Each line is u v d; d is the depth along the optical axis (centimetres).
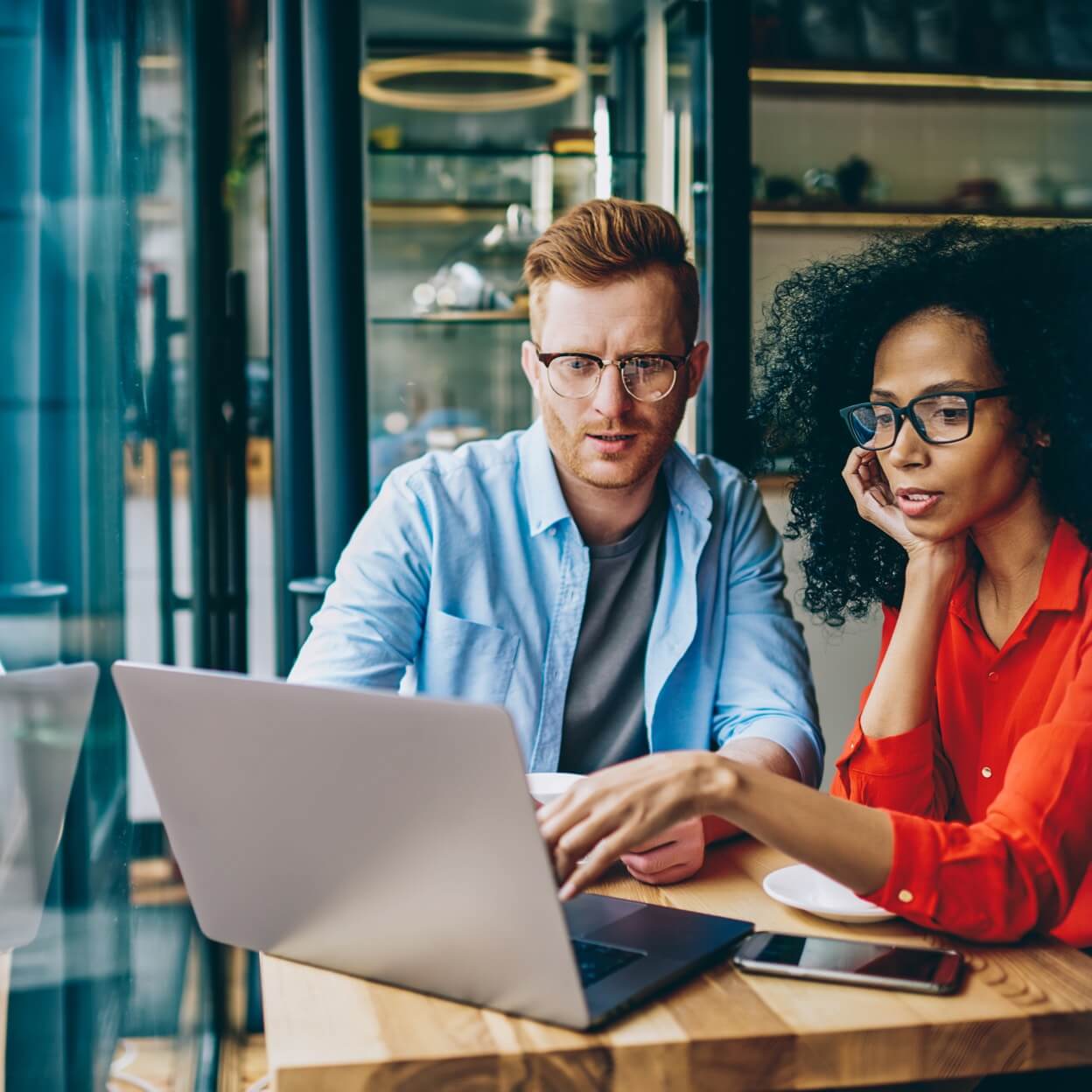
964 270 137
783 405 163
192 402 228
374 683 154
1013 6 313
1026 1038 83
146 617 204
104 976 174
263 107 234
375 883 87
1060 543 130
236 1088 201
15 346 163
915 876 96
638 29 283
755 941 95
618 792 93
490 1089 79
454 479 162
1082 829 101
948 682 139
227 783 91
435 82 298
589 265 144
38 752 119
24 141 161
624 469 149
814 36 307
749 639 161
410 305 291
